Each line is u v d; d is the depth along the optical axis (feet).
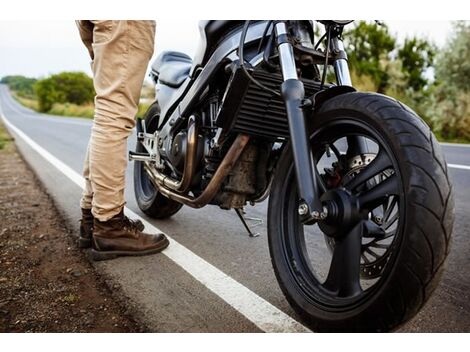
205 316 5.68
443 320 5.53
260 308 5.90
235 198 6.95
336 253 5.05
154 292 6.37
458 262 7.46
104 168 7.39
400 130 4.31
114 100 7.27
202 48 7.14
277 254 5.70
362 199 4.78
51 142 30.91
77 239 8.70
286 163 5.81
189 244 8.63
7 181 15.15
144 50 7.36
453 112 33.14
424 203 3.96
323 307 4.94
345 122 4.93
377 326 4.29
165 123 8.84
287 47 5.49
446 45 36.06
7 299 6.14
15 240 8.64
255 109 6.17
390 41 40.37
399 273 4.01
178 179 8.23
